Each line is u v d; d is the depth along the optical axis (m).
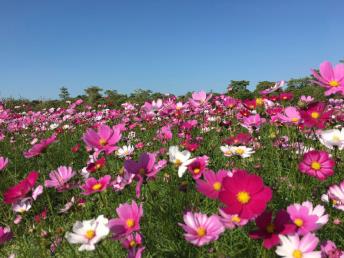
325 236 0.60
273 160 0.98
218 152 1.15
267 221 0.41
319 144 0.94
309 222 0.43
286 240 0.39
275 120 1.05
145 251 0.65
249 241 0.60
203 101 1.07
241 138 0.91
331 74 0.56
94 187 0.67
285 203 0.72
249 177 0.41
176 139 1.36
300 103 0.76
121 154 1.03
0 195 1.06
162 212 0.73
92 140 0.66
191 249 0.61
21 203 0.78
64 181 0.75
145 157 0.58
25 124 2.23
